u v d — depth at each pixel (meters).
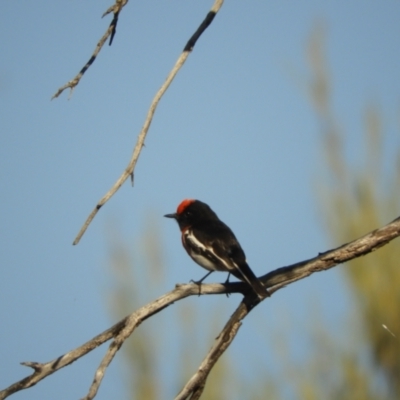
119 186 7.55
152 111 7.79
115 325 8.69
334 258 9.79
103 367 8.01
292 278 9.98
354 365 12.39
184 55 8.02
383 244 9.62
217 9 8.27
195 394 8.62
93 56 8.41
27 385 8.25
